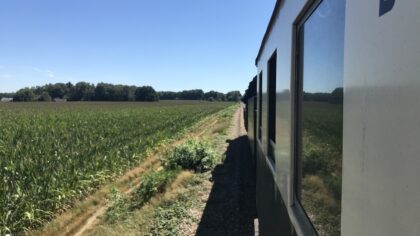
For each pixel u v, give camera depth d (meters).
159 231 6.67
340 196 1.63
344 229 1.45
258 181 6.66
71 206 8.59
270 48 4.49
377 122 1.08
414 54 0.86
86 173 10.12
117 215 7.43
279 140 3.32
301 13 2.37
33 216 7.36
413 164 0.86
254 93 9.24
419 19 0.83
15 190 7.84
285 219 2.91
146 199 8.50
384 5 1.02
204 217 7.27
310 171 2.25
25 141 14.11
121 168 11.87
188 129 27.16
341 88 1.59
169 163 12.05
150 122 28.56
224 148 17.17
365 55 1.18
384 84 1.02
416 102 0.85
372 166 1.12
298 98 2.65
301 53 2.57
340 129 1.62
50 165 9.77
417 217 0.85
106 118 32.03
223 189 9.27
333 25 1.72
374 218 1.11
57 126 22.28
